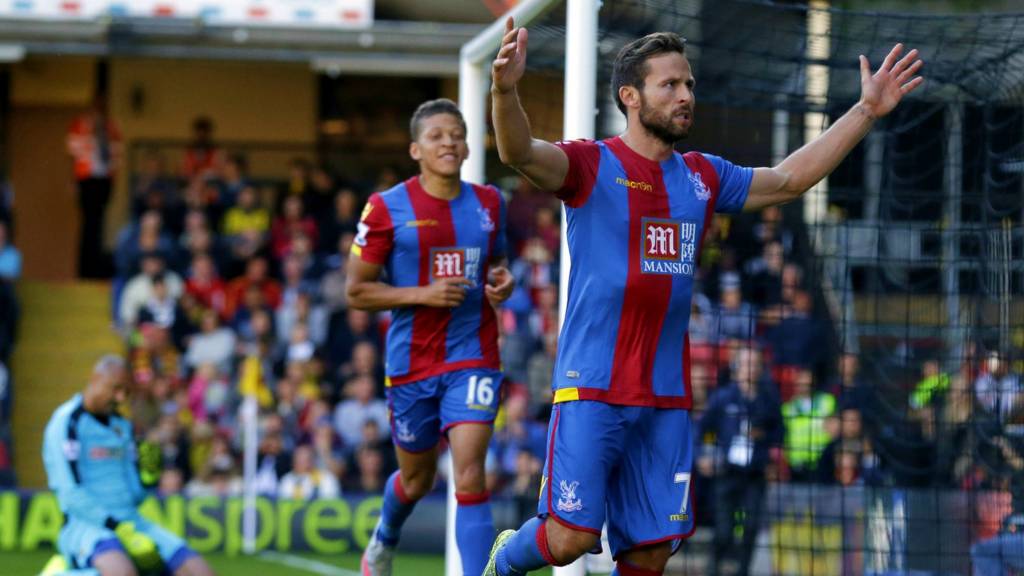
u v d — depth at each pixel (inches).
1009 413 1080.8
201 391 1950.1
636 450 658.8
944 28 996.6
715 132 1187.9
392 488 915.4
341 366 2003.0
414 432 876.0
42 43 2004.2
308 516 1702.8
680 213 651.5
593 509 643.5
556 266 2016.5
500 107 604.7
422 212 860.6
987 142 1078.4
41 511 1685.5
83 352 2356.1
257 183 2429.9
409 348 861.8
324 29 2023.9
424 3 2198.6
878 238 1180.5
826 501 1219.9
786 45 1035.9
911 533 1102.4
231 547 1690.5
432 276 862.5
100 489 1099.9
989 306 1097.4
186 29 2006.6
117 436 1111.0
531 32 987.3
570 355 652.7
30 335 2356.1
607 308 644.1
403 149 2652.6
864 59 675.4
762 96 1107.9
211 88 2669.8
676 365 659.4
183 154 2669.8
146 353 2075.5
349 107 2669.8
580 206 646.5
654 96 640.4
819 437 1328.7
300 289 2113.7
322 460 1840.6
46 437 1107.3
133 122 2677.2
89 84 2714.1
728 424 1302.9
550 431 659.4
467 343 862.5
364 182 2416.3
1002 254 1081.4
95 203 2490.2
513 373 1892.2
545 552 662.5
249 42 2028.8
